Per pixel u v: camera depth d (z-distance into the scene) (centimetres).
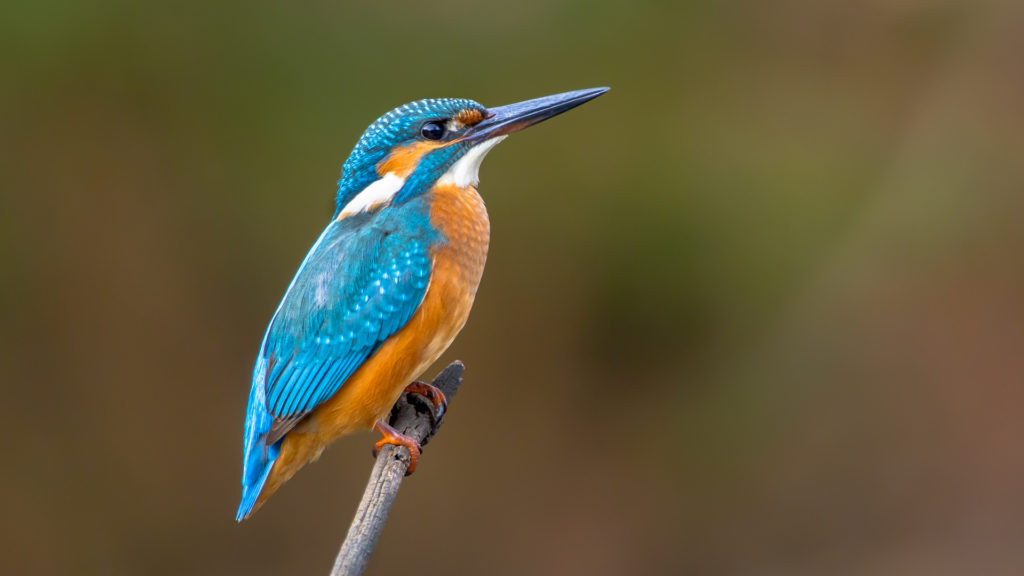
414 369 684
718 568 1309
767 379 1316
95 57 1205
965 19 1391
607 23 1311
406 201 710
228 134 1240
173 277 1235
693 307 1295
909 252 1321
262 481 670
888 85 1400
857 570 1295
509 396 1293
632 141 1291
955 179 1339
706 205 1291
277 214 1241
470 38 1286
